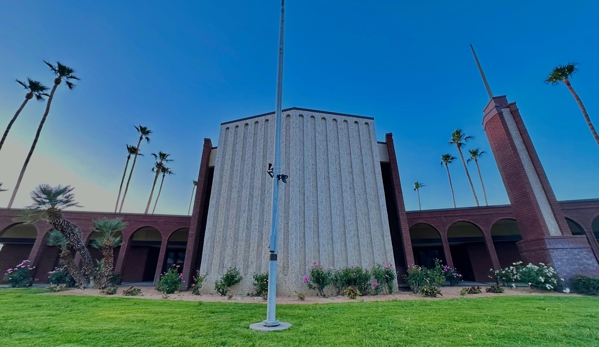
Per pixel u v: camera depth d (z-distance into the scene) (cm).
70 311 839
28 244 2386
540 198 1634
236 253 1583
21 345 495
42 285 1962
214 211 1725
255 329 618
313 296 1394
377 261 1571
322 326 654
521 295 1280
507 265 2270
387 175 2025
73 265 1553
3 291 1420
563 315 771
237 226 1648
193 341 526
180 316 771
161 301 1091
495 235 2312
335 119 1884
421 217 2028
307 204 1630
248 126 1898
